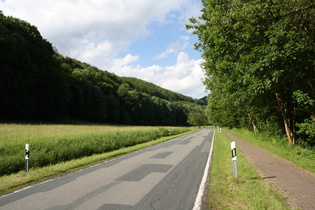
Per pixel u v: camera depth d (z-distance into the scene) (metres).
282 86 10.30
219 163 8.88
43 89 42.78
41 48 43.62
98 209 4.38
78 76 61.88
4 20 37.53
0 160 8.94
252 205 4.24
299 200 4.45
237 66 9.90
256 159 9.35
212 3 9.52
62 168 8.84
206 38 10.89
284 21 7.16
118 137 18.95
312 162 8.27
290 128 12.12
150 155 12.01
